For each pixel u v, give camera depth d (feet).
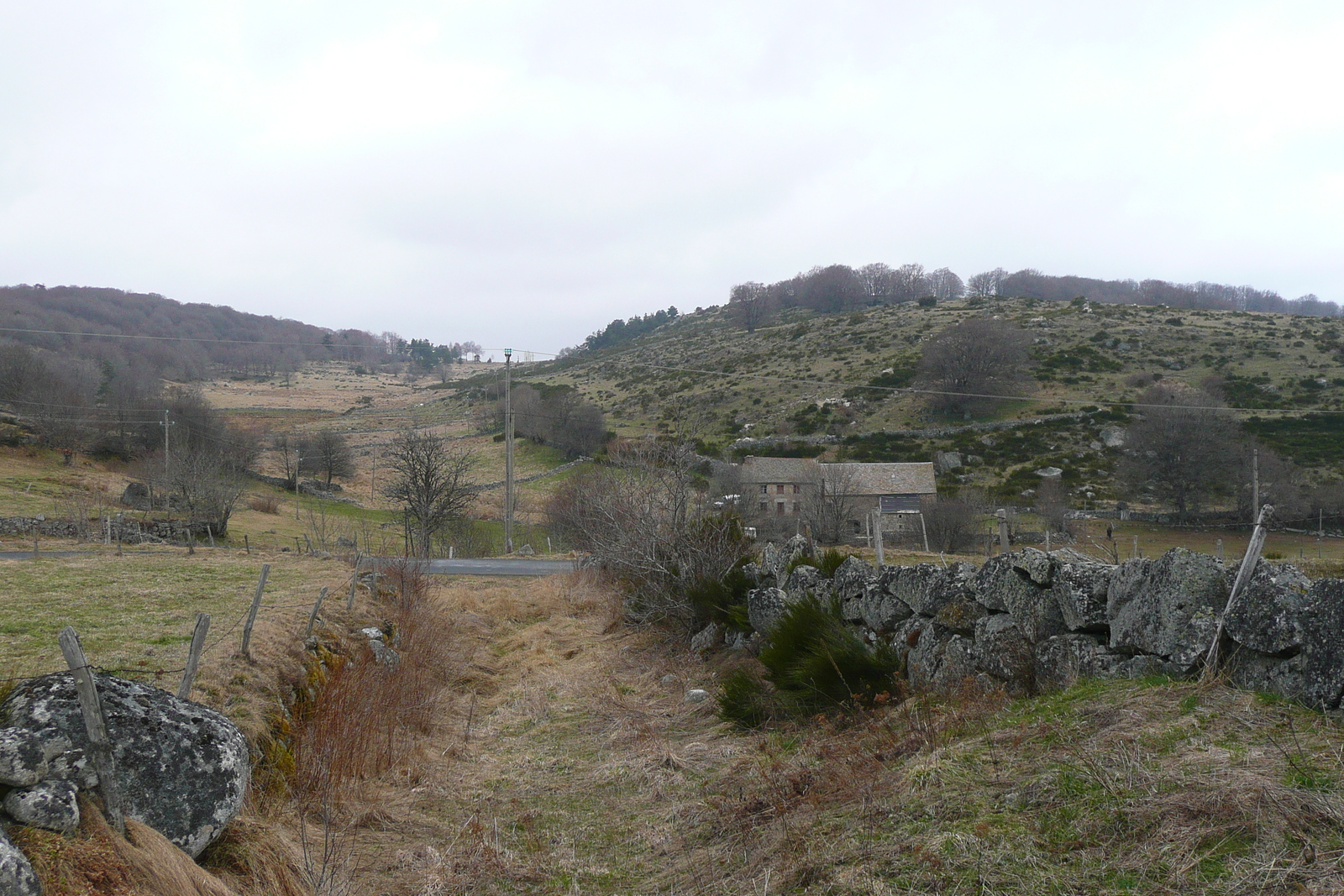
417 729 28.89
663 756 24.25
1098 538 118.73
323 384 418.92
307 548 95.09
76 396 177.88
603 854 18.02
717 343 435.53
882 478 165.89
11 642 26.14
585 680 38.06
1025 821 12.44
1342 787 10.61
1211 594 15.89
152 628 29.71
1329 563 67.36
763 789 19.02
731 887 14.17
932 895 11.29
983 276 599.16
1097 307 352.49
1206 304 490.49
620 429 216.74
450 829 20.18
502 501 166.61
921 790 14.61
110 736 12.71
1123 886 10.29
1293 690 13.53
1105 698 16.08
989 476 183.01
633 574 53.31
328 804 19.22
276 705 23.21
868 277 588.91
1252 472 123.54
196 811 13.38
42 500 118.52
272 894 14.12
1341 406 182.60
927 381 235.81
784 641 27.86
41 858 10.60
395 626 42.16
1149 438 147.43
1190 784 11.76
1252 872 9.70
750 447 209.77
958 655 22.36
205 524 113.50
